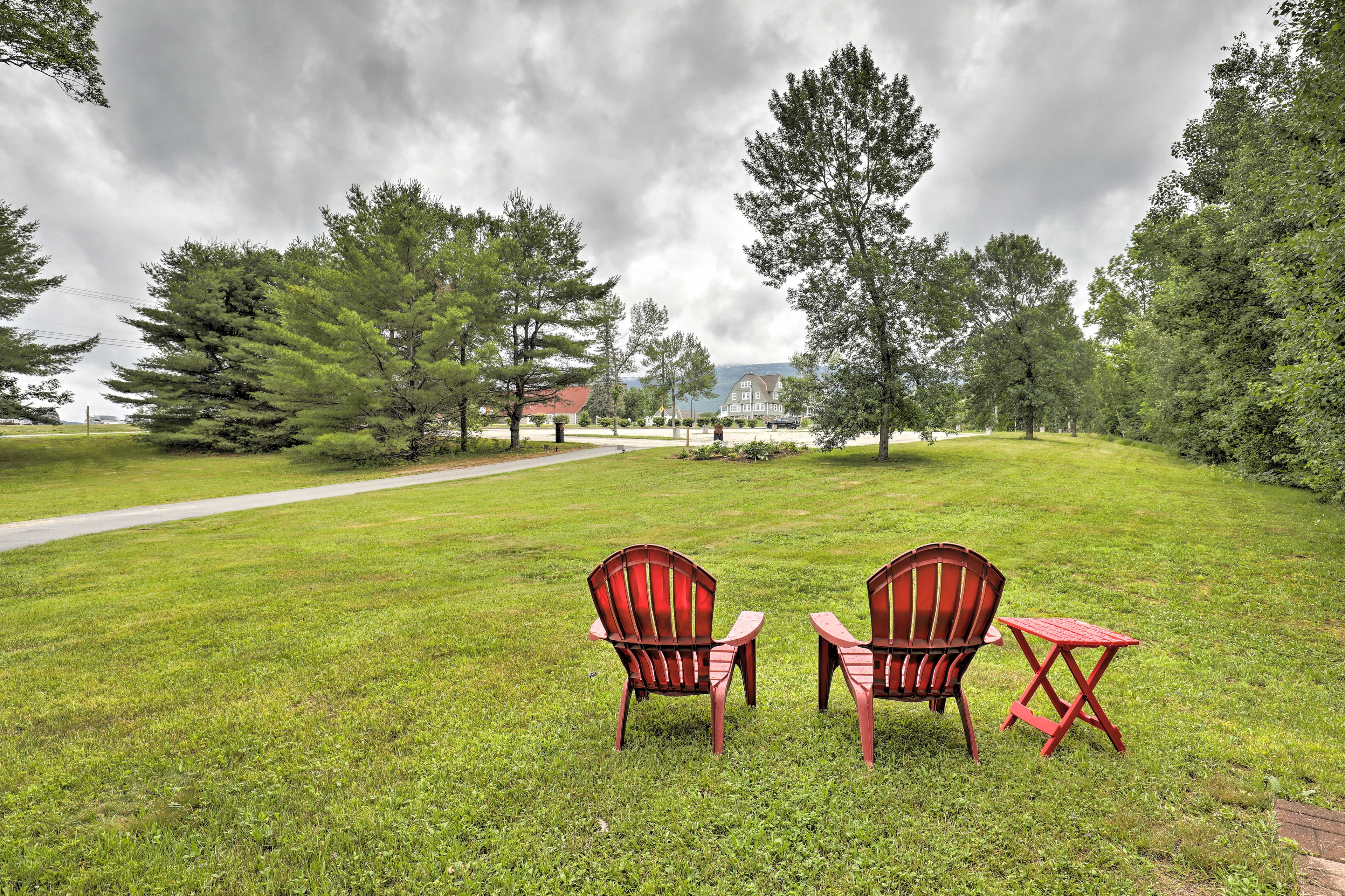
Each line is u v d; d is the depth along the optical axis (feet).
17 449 111.45
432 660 15.88
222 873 7.70
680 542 33.60
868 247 74.13
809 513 43.21
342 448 85.81
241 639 17.79
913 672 10.21
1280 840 7.98
